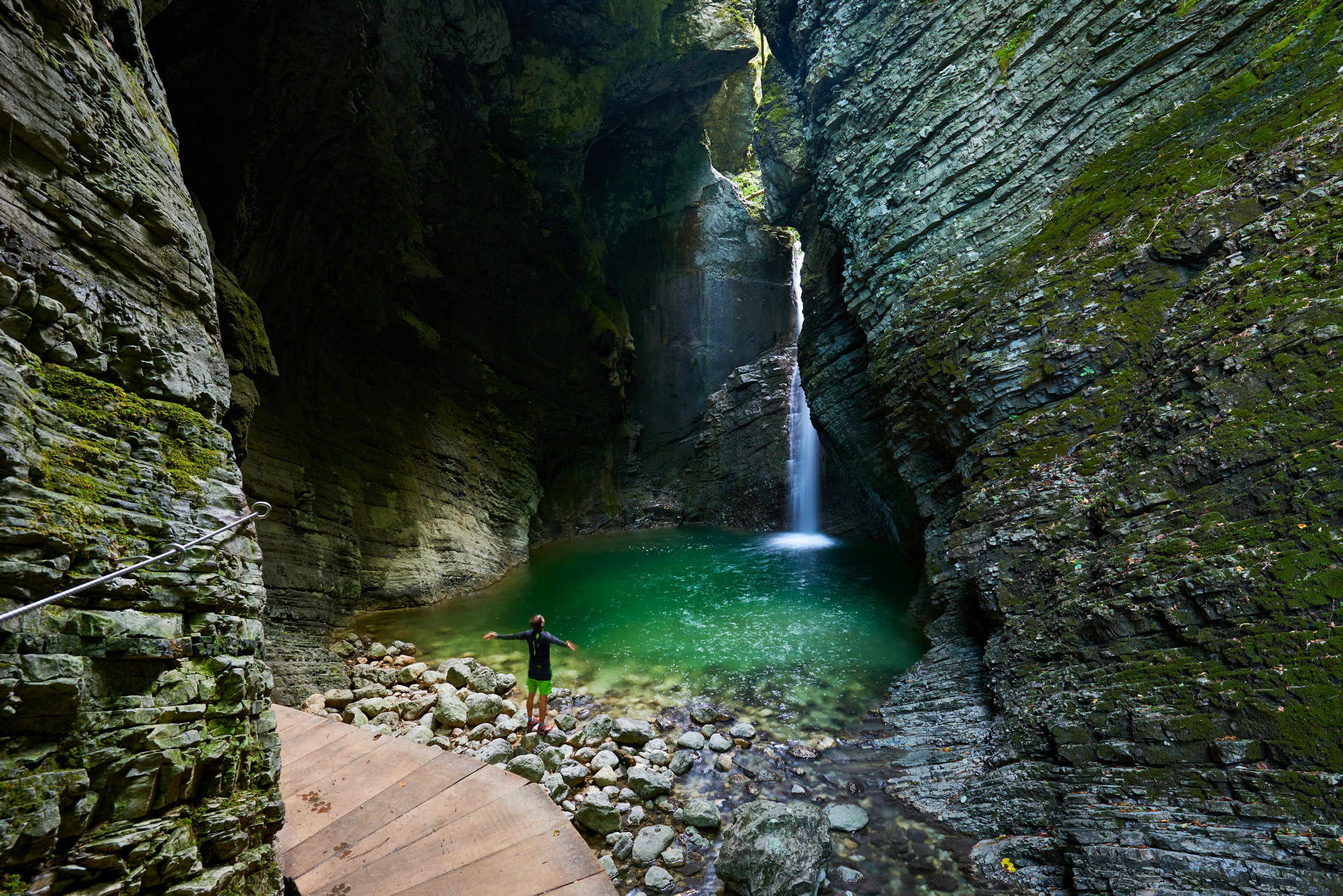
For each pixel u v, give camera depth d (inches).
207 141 366.0
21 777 82.5
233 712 122.9
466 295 727.1
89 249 110.8
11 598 84.7
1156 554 270.1
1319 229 285.6
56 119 101.8
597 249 955.3
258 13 348.5
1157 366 328.5
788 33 700.7
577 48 714.2
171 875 101.9
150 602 109.3
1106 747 239.8
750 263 1026.7
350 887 163.6
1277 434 254.8
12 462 87.4
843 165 598.2
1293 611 217.8
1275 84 344.8
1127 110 412.2
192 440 129.6
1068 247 411.5
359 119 470.0
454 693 365.4
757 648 460.8
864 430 650.2
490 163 691.4
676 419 1047.6
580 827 262.1
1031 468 366.9
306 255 479.5
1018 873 233.1
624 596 609.6
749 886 220.8
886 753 323.3
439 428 675.4
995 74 478.6
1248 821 197.0
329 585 453.7
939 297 484.1
